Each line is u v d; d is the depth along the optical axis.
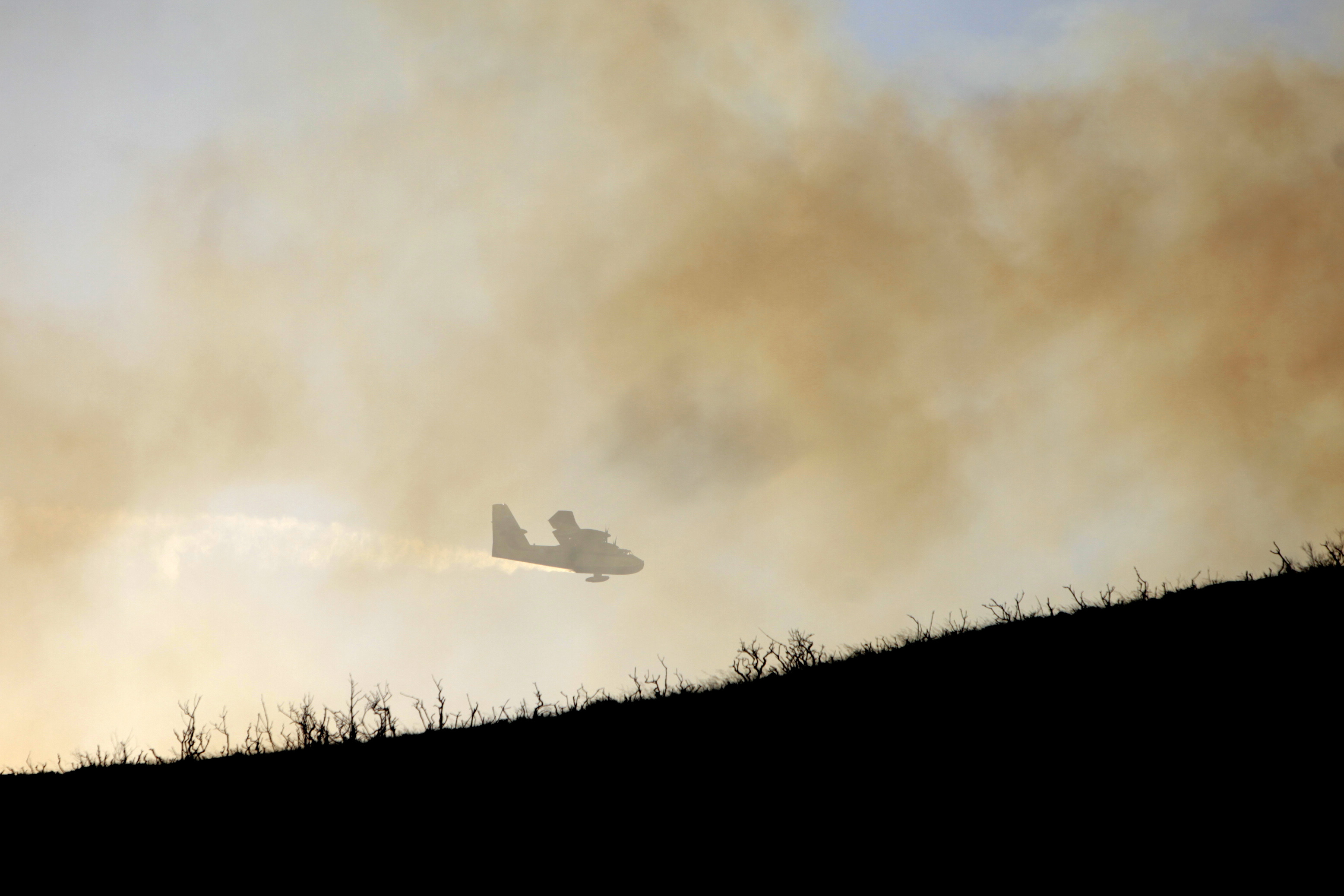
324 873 18.70
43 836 21.47
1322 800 15.86
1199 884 14.15
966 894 14.94
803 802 19.55
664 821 19.55
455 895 17.22
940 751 21.08
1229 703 20.44
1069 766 19.06
